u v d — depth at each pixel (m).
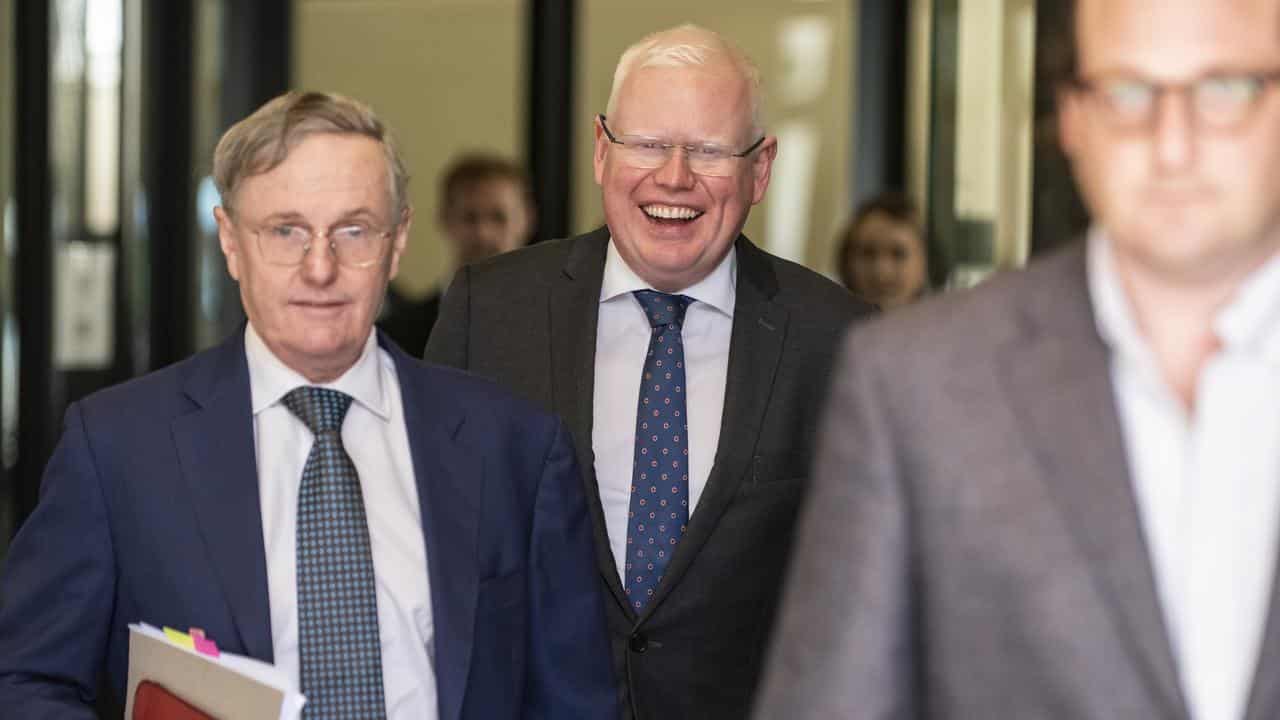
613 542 2.63
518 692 2.10
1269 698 1.23
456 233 5.57
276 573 1.96
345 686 1.93
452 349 2.76
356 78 8.23
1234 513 1.28
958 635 1.32
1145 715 1.26
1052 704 1.29
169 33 5.74
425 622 1.99
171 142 5.76
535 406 2.20
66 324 5.15
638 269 2.64
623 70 2.64
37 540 1.97
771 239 7.34
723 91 2.59
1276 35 1.21
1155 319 1.31
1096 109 1.25
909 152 6.67
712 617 2.58
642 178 2.58
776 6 7.32
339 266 1.92
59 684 1.94
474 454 2.10
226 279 5.93
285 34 6.89
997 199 3.74
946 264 4.26
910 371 1.35
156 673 1.87
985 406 1.33
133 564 1.95
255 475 1.97
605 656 2.21
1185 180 1.23
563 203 7.23
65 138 5.14
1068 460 1.30
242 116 6.61
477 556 2.05
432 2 8.17
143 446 1.97
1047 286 1.37
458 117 8.23
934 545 1.33
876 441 1.36
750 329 2.69
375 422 2.06
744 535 2.60
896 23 6.76
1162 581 1.30
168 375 2.04
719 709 2.59
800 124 7.32
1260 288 1.27
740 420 2.63
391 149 1.98
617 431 2.66
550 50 7.21
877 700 1.34
